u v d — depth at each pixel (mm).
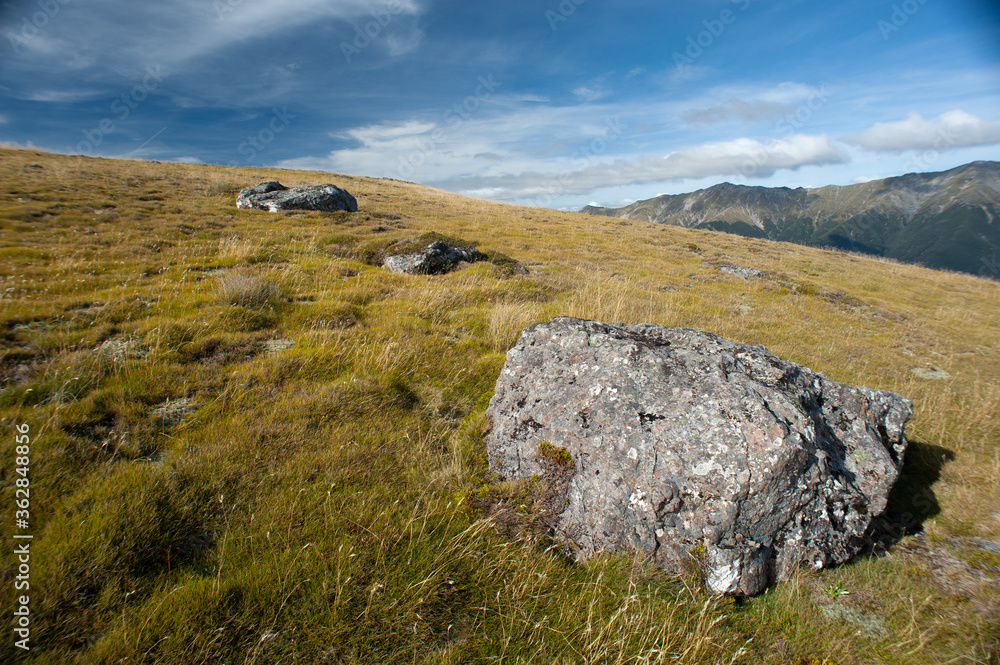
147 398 5395
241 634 3053
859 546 4242
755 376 4770
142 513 3676
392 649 3123
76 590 3115
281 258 12891
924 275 25953
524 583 3598
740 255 25969
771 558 3990
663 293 14812
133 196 19359
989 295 21188
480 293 11594
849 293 18875
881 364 10203
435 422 5883
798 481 3947
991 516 4938
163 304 8172
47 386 5207
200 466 4332
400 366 6895
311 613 3225
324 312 8562
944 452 6273
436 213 27938
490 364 7664
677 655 3191
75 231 12969
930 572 4191
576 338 5535
